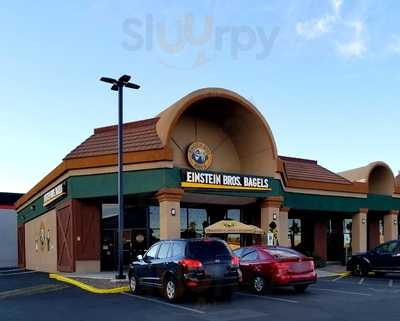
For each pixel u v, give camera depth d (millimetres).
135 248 27156
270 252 17062
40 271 32625
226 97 24875
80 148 25984
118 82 20312
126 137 25016
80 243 25297
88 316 12656
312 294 16547
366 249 33781
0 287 20719
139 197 25328
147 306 14133
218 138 27234
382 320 11477
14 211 50250
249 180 25047
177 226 22406
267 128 26172
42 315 12922
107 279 20938
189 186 23000
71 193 25141
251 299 15352
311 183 30250
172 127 23203
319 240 34125
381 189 35500
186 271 14258
